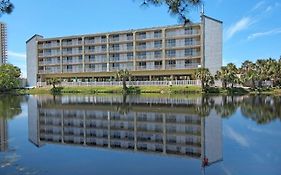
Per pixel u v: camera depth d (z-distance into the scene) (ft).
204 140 57.16
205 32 257.34
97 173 37.19
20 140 59.06
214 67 266.36
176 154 46.73
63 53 315.37
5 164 41.22
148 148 51.62
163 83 255.70
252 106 123.24
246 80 265.54
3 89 303.07
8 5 32.58
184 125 76.23
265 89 251.80
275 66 272.92
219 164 40.34
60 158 44.60
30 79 336.49
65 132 69.56
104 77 301.43
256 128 69.31
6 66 326.03
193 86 240.53
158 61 277.03
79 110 116.26
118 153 47.96
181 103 140.46
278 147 49.70
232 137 59.31
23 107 132.16
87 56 305.53
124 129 72.64
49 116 99.40
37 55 327.88
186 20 29.78
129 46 286.25
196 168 38.83
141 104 137.39
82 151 49.37
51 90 286.46
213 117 90.22
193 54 263.90
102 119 90.53
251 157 43.52
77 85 290.76
